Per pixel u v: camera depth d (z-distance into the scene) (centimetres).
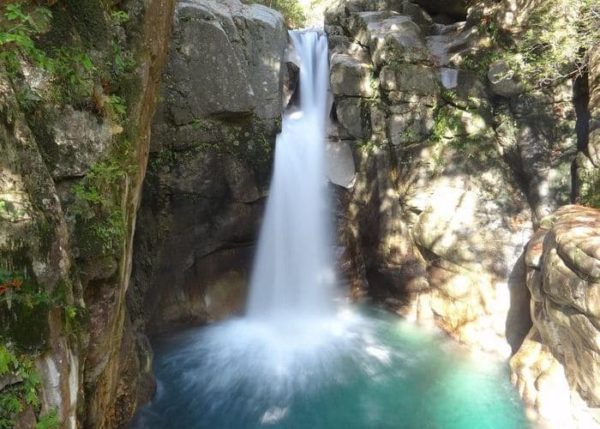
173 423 666
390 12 1036
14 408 263
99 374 409
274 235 948
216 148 845
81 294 342
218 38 811
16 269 271
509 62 822
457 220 868
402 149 920
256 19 866
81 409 367
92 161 364
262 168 892
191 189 837
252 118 875
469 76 892
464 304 845
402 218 939
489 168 888
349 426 668
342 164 977
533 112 830
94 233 365
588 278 521
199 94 813
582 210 682
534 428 641
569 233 580
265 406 709
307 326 942
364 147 956
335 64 955
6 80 288
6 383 265
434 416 681
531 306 701
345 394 734
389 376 775
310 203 978
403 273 941
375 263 983
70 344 322
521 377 703
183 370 791
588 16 695
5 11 305
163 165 805
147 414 678
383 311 1001
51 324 291
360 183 970
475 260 830
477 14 940
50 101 334
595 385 545
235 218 898
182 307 890
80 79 354
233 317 943
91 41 388
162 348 852
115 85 416
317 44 1050
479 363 798
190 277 898
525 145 842
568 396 618
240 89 837
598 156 727
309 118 1008
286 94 967
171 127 805
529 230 840
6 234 267
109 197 382
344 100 960
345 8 1136
